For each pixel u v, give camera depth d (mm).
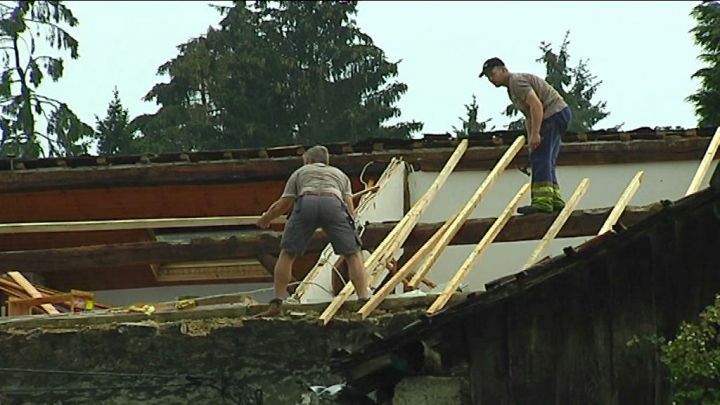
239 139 130000
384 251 53750
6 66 117062
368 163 66938
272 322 48406
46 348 49344
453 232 54312
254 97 132250
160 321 49406
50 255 60875
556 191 57250
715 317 36750
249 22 136000
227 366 48781
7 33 116188
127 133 131625
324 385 48094
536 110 56094
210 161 68125
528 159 66000
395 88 134750
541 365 40156
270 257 61156
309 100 132375
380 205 62938
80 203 70000
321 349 48469
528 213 56938
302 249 50688
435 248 53656
